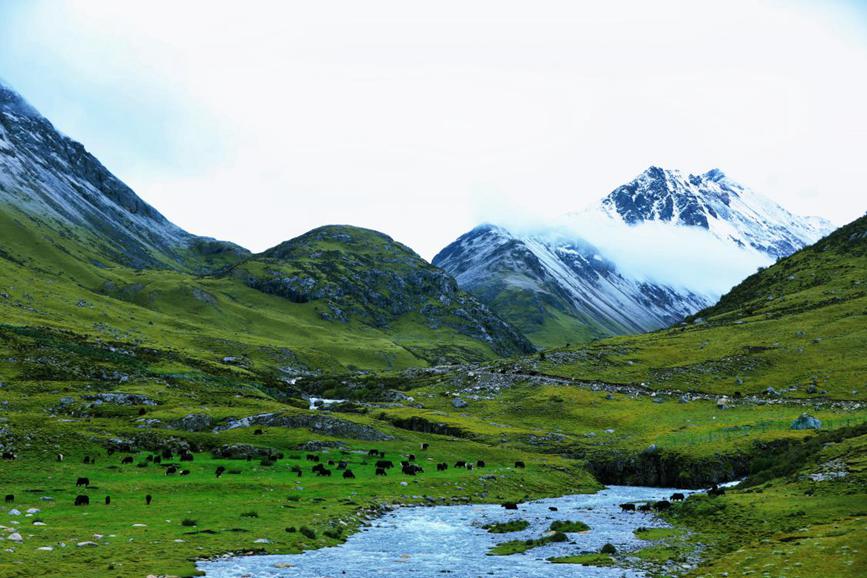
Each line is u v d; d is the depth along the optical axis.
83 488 60.31
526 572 39.91
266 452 86.94
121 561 37.84
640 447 105.62
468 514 63.50
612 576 38.34
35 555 37.56
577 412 138.38
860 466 56.88
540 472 92.69
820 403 128.88
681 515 58.72
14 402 103.50
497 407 145.75
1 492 56.97
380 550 46.72
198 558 40.66
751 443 97.38
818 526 43.44
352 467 83.31
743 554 39.62
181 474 71.00
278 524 51.34
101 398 112.44
